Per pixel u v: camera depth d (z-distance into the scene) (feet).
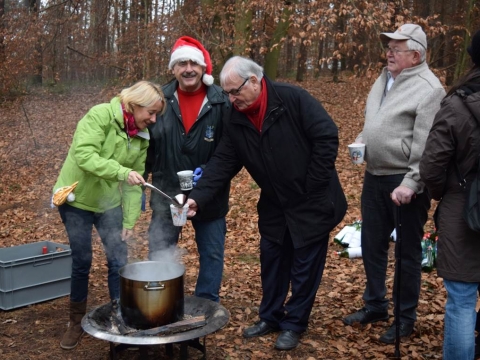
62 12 43.98
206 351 11.49
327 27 28.53
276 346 11.42
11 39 43.50
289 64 87.40
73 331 11.73
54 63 56.39
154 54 41.01
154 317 10.00
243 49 33.68
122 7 47.62
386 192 11.65
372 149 11.57
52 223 25.38
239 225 23.22
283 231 11.57
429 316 12.82
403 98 11.13
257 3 31.35
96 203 11.56
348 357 11.12
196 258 19.01
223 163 11.60
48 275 14.19
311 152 11.11
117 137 11.18
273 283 12.03
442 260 9.17
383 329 12.30
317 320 13.03
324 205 11.27
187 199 11.37
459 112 8.69
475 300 9.17
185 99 12.01
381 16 26.73
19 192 32.04
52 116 51.60
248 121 11.07
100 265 17.98
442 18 45.70
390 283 15.47
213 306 10.94
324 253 11.66
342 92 60.23
